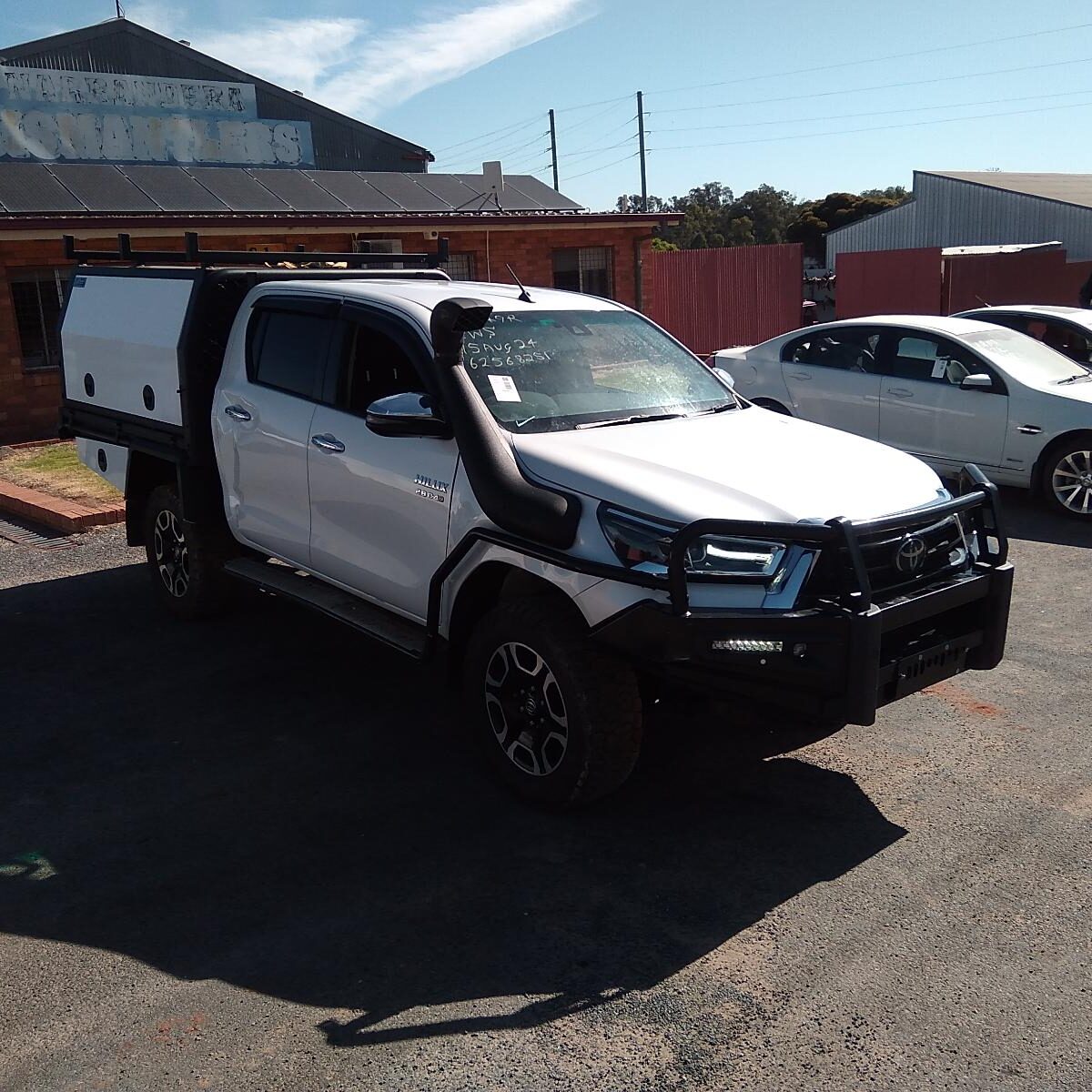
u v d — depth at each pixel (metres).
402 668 5.70
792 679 3.60
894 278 23.81
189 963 3.23
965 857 3.75
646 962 3.21
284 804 4.22
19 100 18.48
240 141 21.33
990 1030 2.88
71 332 6.89
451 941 3.32
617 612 3.68
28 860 3.82
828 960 3.20
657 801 4.20
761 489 3.87
